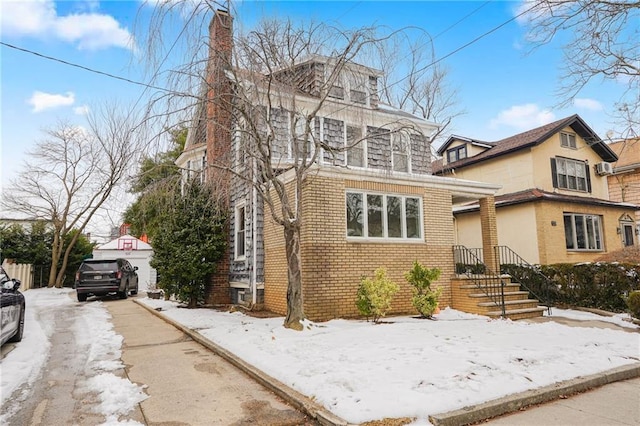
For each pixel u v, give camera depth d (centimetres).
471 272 1323
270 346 671
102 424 414
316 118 1273
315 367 544
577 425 407
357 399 429
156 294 1612
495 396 452
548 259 1598
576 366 564
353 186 1052
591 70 865
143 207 870
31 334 873
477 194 1266
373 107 1377
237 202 1305
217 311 1154
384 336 740
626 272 1098
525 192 1769
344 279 999
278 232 1089
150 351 727
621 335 788
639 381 556
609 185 2311
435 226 1164
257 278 1159
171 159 848
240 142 880
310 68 941
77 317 1133
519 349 645
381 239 1070
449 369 527
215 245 1262
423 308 987
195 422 420
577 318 1038
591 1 771
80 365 638
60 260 2406
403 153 1216
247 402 476
